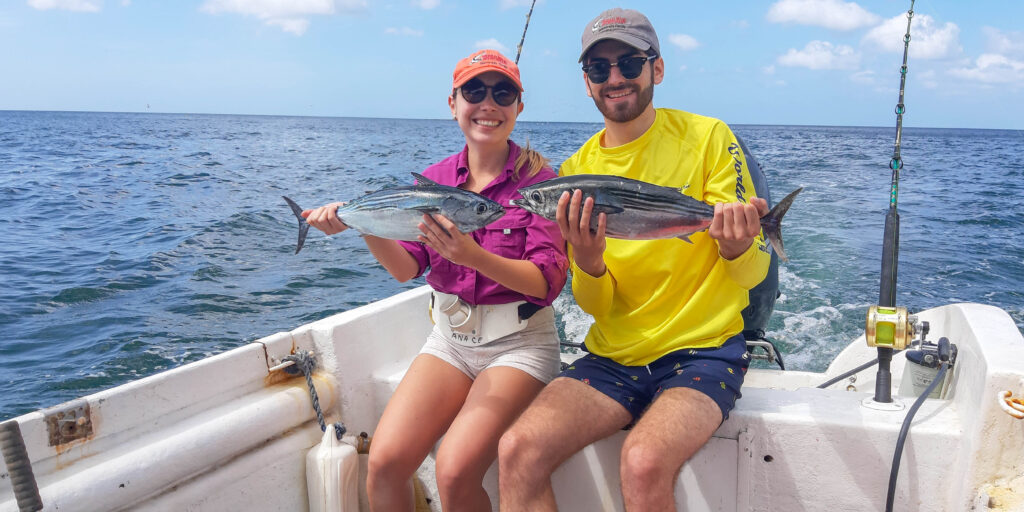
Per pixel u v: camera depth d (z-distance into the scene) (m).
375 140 58.69
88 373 6.48
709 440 2.50
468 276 2.71
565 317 7.09
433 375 2.69
